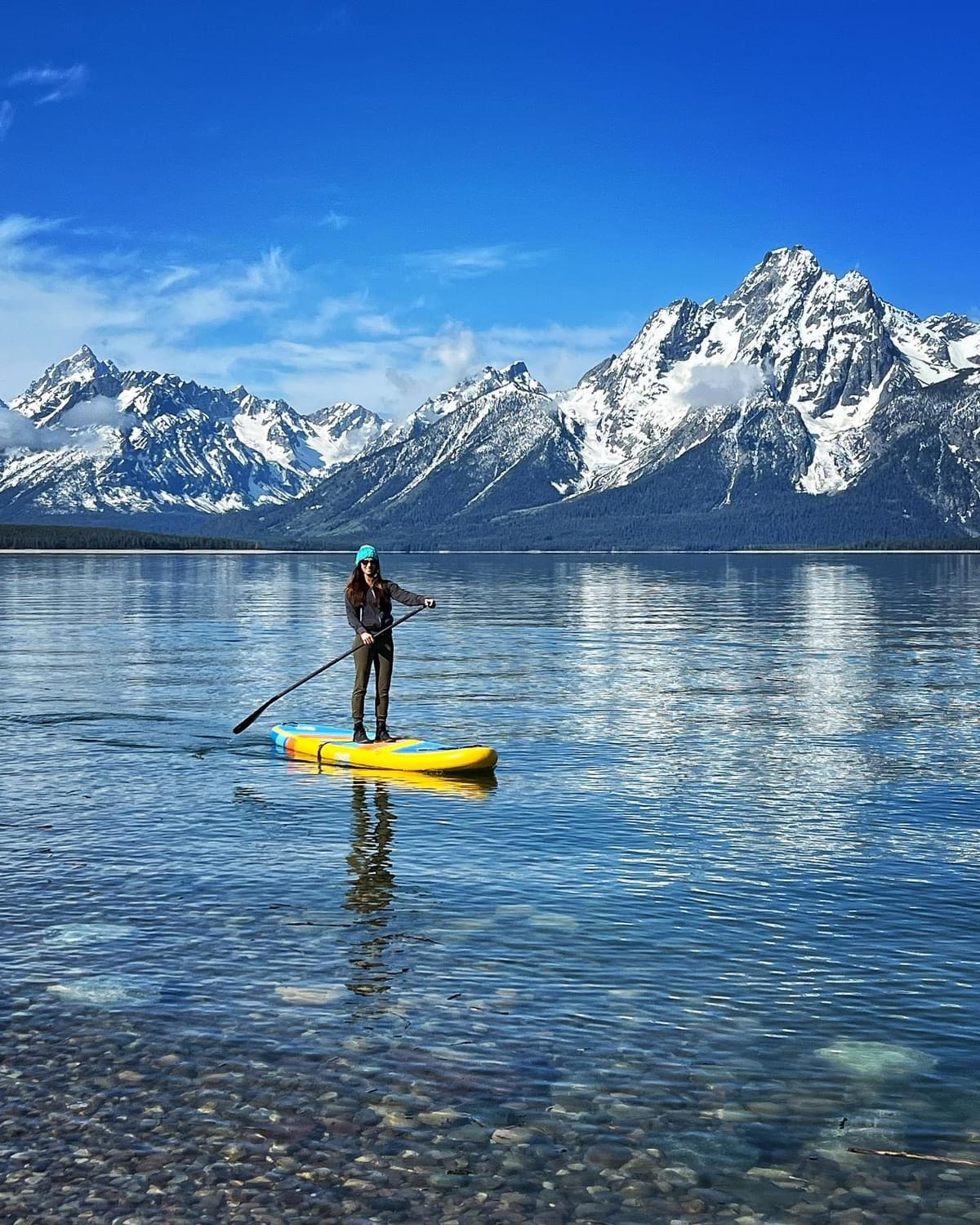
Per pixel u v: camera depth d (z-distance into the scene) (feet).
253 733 75.51
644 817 52.85
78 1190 22.43
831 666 121.70
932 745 73.15
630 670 117.08
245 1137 24.26
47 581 372.17
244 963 33.71
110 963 33.60
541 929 36.81
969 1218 21.76
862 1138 24.34
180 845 47.16
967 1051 28.19
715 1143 24.13
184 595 283.59
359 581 68.33
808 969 33.47
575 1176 22.99
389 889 41.27
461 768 62.75
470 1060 27.58
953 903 39.75
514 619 202.90
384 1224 21.52
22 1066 27.14
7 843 47.34
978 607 247.29
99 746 70.49
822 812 54.19
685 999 31.22
